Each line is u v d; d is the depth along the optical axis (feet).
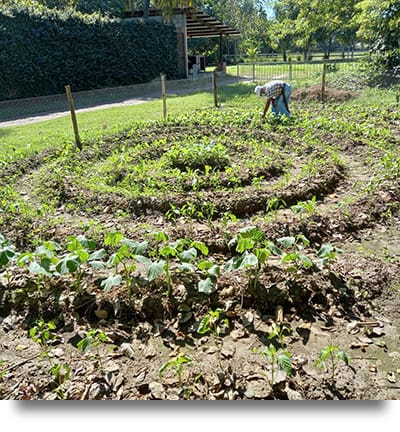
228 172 20.77
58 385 9.16
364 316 11.02
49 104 56.95
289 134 29.43
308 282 11.71
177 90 70.54
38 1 85.66
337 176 20.76
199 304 11.34
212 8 156.46
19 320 11.43
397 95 41.75
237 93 57.72
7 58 57.36
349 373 9.16
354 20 72.79
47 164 25.52
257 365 9.40
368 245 14.69
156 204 17.71
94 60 68.08
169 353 10.00
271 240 14.56
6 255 11.35
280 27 108.58
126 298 11.57
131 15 85.56
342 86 51.57
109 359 9.84
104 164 24.35
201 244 11.68
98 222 16.89
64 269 10.83
